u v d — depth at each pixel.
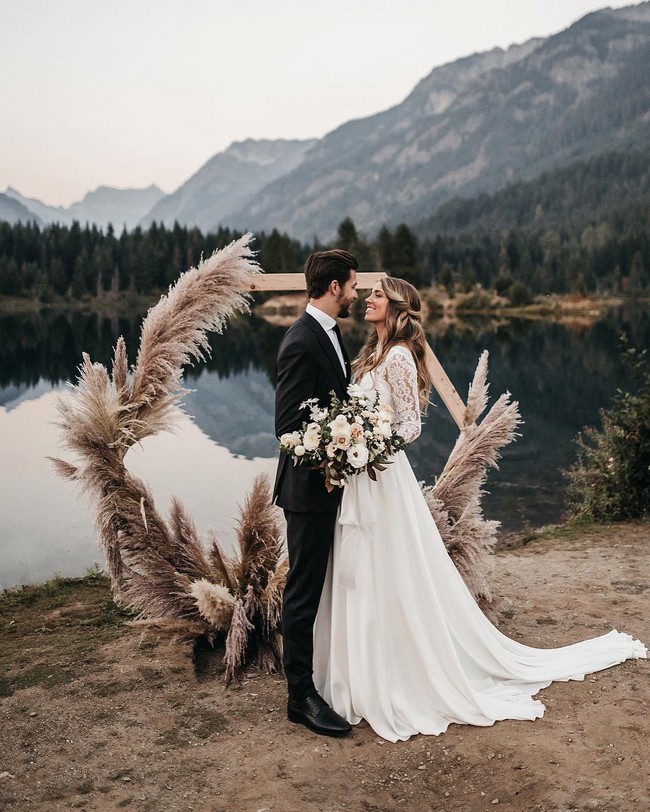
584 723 2.94
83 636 4.15
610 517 6.60
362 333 40.16
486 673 3.29
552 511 8.80
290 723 3.07
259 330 48.00
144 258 91.31
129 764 2.79
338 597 3.10
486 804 2.50
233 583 3.78
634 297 99.19
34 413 16.02
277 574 3.60
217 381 22.30
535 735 2.87
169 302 3.72
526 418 16.06
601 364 27.73
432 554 3.25
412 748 2.86
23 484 9.52
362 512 3.03
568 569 5.08
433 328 57.88
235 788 2.62
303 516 3.02
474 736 2.90
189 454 11.72
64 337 43.84
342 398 3.09
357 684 3.02
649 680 3.31
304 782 2.65
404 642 3.09
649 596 4.47
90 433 3.66
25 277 87.44
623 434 6.59
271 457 11.51
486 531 3.88
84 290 88.81
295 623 3.05
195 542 3.87
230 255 3.69
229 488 9.40
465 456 3.98
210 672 3.57
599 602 4.39
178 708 3.20
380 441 2.94
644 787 2.46
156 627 3.77
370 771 2.73
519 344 39.16
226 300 3.71
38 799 2.58
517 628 4.00
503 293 92.50
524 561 5.36
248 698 3.29
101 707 3.21
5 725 3.07
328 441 2.89
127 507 3.71
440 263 114.19
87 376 3.68
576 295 94.19
